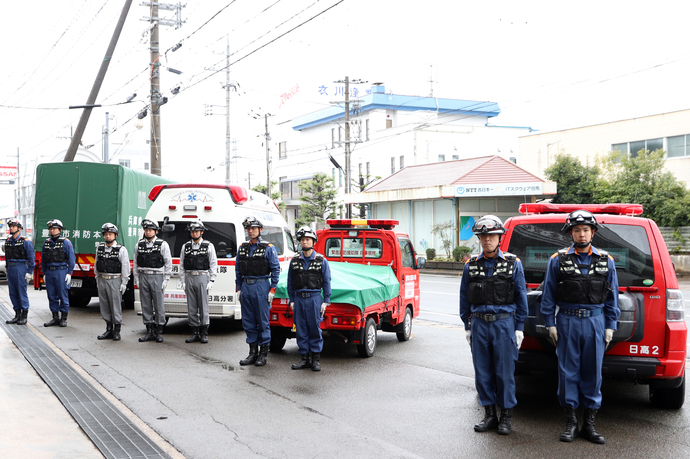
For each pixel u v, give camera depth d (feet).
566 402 17.70
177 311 35.83
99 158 99.86
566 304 17.85
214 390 23.04
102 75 65.98
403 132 155.43
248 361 28.07
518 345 18.34
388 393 22.93
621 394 23.27
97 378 24.66
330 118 191.21
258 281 27.68
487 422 18.48
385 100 174.81
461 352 31.63
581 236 17.52
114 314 33.86
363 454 16.28
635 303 18.81
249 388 23.45
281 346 31.73
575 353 17.69
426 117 179.01
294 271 26.89
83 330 37.40
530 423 19.38
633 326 18.71
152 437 17.43
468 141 169.68
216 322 42.01
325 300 26.71
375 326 31.04
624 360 18.97
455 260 105.91
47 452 15.79
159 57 76.02
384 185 129.80
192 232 33.06
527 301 19.30
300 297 26.78
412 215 120.88
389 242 34.09
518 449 16.80
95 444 16.51
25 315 39.19
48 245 38.34
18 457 15.34
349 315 28.50
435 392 23.15
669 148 108.78
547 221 21.31
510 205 111.34
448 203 112.16
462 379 25.36
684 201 89.92
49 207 47.62
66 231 47.21
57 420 18.67
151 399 21.61
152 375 25.44
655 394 20.99
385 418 19.69
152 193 37.50
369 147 173.78
